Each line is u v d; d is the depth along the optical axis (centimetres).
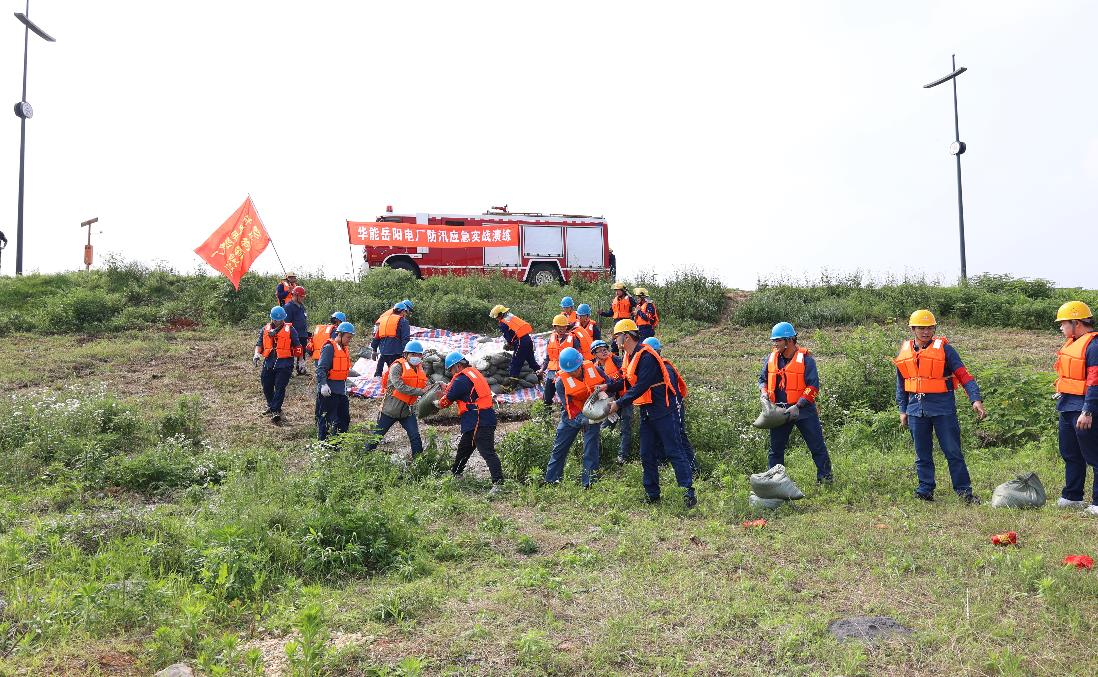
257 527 601
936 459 924
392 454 957
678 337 1942
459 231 2444
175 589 513
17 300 2038
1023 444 995
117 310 2027
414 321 1973
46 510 763
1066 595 484
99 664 415
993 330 2031
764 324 2094
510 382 1414
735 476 881
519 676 410
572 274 2528
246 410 1280
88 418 1057
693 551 617
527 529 707
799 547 608
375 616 487
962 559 567
